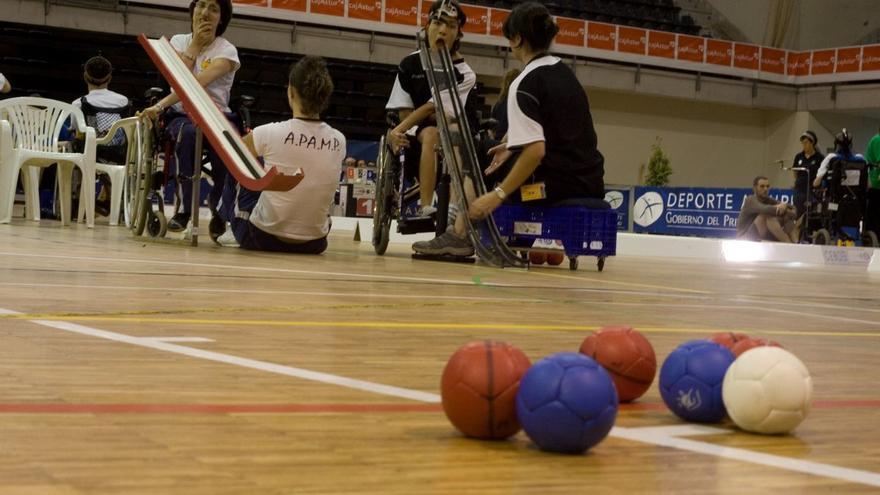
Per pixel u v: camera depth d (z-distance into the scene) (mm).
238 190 6402
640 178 27016
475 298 4062
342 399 1668
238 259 5516
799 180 14828
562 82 6438
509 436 1387
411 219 6965
